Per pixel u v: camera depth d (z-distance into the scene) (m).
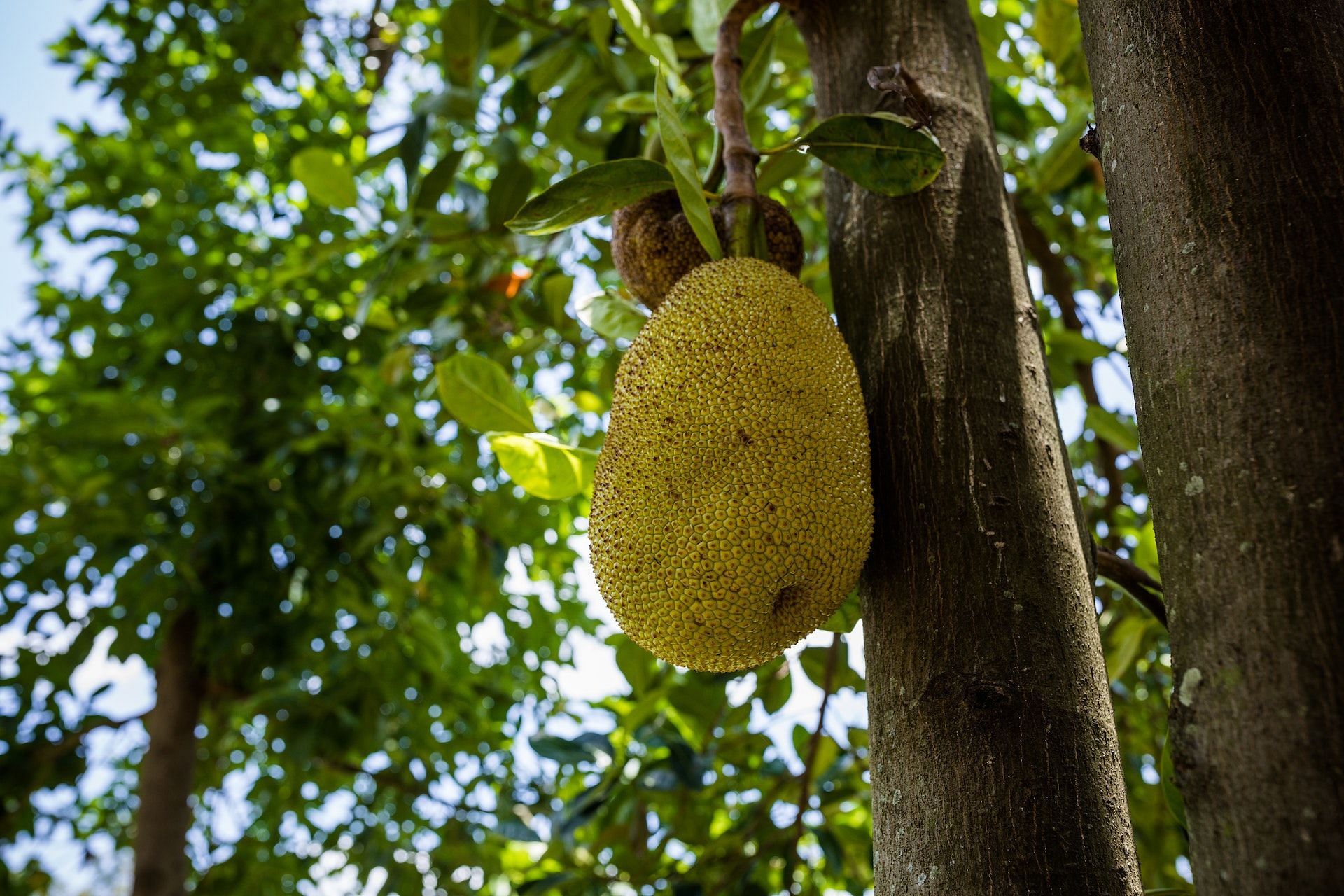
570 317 2.75
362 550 4.21
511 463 1.79
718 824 3.23
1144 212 1.34
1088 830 1.34
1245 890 1.17
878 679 1.45
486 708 4.92
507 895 4.29
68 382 4.46
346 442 4.16
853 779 2.81
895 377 1.54
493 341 3.10
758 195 1.69
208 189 4.71
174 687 4.26
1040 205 3.27
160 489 4.08
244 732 5.18
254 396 4.49
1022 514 1.46
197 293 4.37
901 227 1.62
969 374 1.52
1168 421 1.29
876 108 1.70
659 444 1.49
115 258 4.61
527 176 2.38
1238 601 1.22
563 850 2.75
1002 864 1.33
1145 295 1.33
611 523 1.52
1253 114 1.32
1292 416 1.24
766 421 1.47
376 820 4.75
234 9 4.56
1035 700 1.38
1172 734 1.24
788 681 2.63
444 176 2.37
